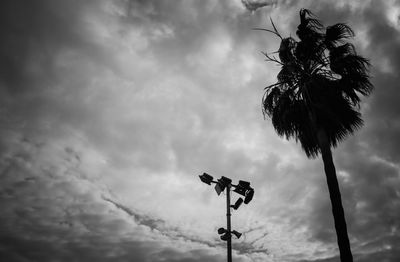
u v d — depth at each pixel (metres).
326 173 8.27
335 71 9.61
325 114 9.02
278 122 9.85
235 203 10.55
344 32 9.82
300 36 10.31
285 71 10.17
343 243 7.22
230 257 9.80
